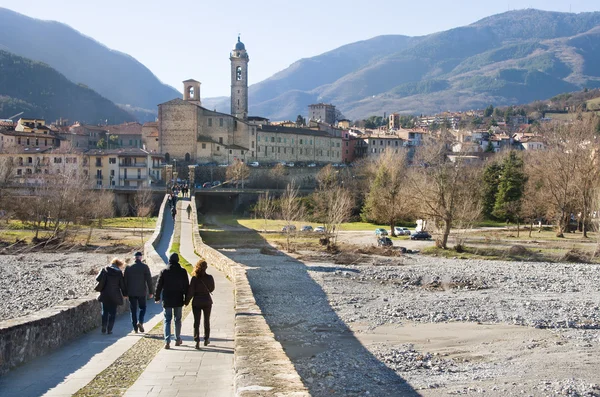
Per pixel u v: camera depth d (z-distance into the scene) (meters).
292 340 33.06
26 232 104.69
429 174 113.25
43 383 16.11
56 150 172.25
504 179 149.50
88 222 120.06
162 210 111.69
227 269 46.50
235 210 161.38
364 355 30.03
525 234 121.56
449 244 101.81
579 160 117.81
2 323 18.11
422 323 38.59
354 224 141.38
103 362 18.77
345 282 57.84
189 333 24.30
